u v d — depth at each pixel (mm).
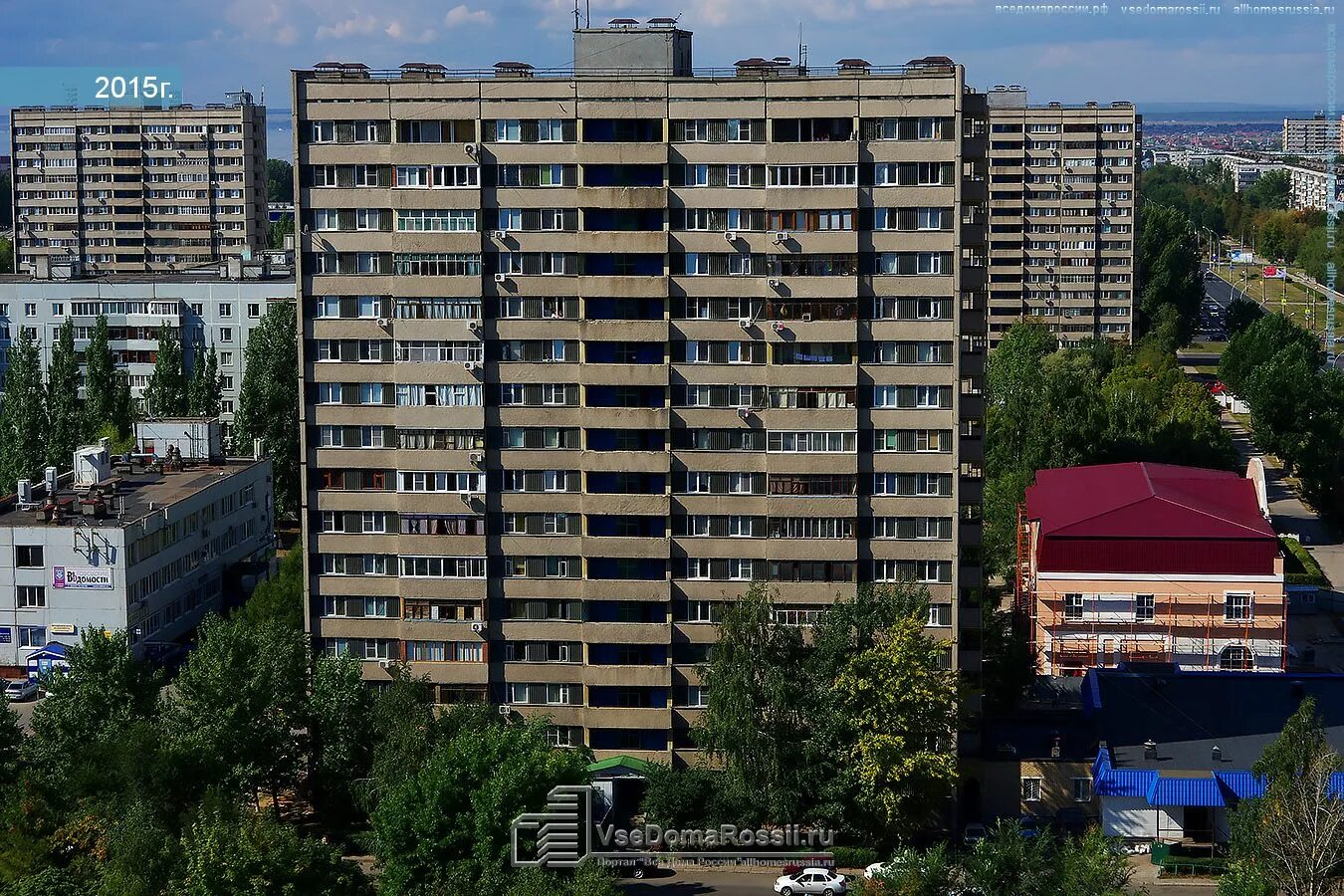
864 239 125375
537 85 125438
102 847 103312
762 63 130250
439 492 129875
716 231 126000
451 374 128625
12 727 118375
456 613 131125
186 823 104438
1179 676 135375
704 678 123750
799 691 119000
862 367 126375
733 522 128625
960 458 128375
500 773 102938
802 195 125062
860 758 117062
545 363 128125
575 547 129750
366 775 121250
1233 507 163875
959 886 97125
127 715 119312
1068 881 94250
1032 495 173625
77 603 160000
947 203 124312
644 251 126188
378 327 128750
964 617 128500
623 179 126188
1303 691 131750
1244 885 94375
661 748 130750
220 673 117125
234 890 90188
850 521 127750
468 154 126375
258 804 121750
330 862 96438
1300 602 188375
